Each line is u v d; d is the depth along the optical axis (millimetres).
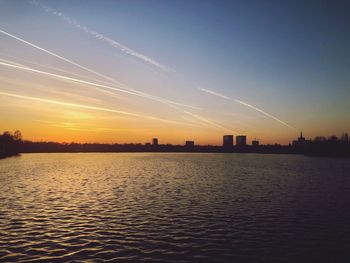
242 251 25641
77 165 137750
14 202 46031
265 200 49438
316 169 124312
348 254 25297
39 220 35000
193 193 56281
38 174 92250
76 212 39375
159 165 143375
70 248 25703
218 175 94375
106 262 22906
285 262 23594
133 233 30156
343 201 49031
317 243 27828
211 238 28859
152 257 24000
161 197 51500
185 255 24578
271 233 30734
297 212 40375
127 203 45812
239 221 35312
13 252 24688
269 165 152125
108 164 148375
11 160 179500
